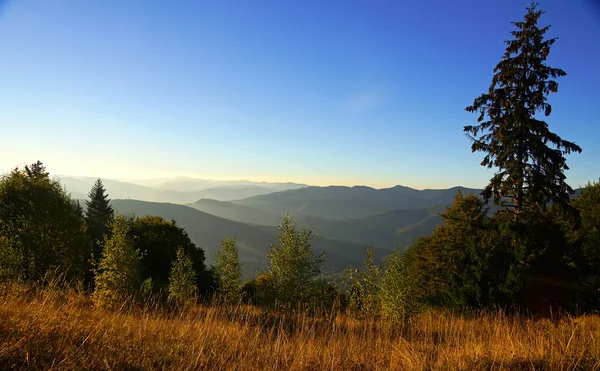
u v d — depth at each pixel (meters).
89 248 16.12
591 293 9.48
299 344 4.92
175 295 11.40
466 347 4.60
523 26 15.88
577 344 4.40
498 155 16.12
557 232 11.04
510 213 15.76
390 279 8.41
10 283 5.68
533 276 9.58
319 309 8.16
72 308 4.84
